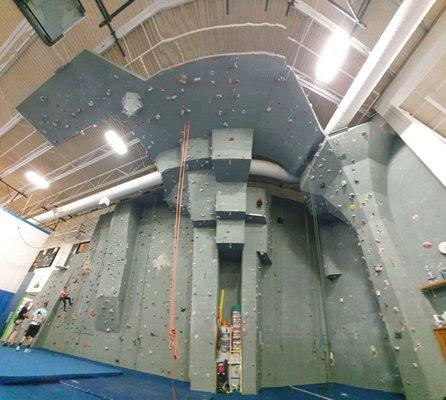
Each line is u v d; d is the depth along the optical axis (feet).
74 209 28.60
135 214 25.22
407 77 13.85
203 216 17.81
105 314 20.90
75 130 17.60
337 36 12.78
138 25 13.89
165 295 19.81
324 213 18.70
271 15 13.35
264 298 17.69
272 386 15.15
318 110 18.22
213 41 14.57
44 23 10.23
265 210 18.84
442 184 12.42
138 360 18.16
